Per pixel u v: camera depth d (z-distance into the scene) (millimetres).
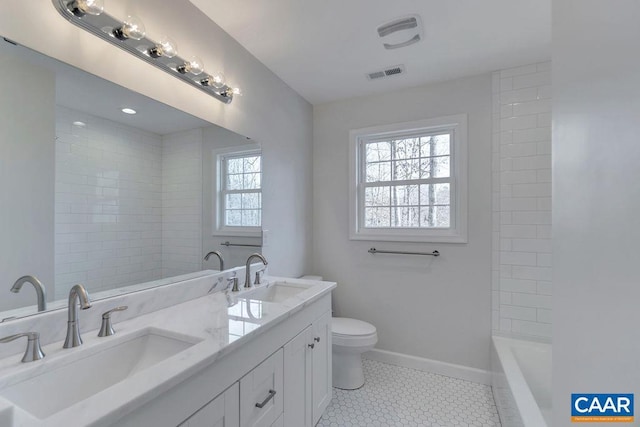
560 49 731
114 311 1133
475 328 2420
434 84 2578
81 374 970
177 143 1601
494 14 1736
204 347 1001
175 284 1548
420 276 2609
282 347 1411
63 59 1111
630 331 468
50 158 1096
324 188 3002
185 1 1631
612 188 516
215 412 999
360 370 2318
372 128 2809
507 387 1727
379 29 1886
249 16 1773
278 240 2461
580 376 625
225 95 1849
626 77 475
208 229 1797
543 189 2227
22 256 1016
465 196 2447
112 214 1306
